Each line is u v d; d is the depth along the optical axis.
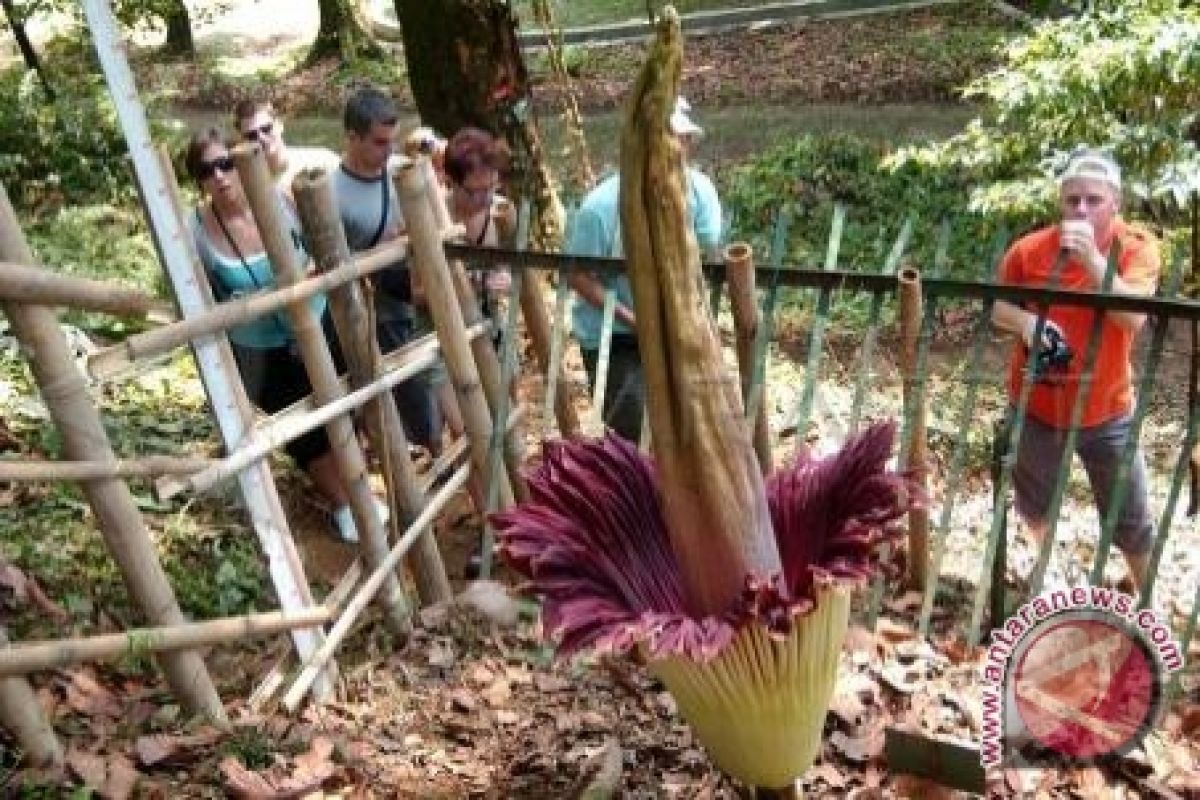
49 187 10.29
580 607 1.95
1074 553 5.62
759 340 4.38
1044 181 6.79
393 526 4.47
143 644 3.35
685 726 3.67
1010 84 6.87
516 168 7.96
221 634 3.56
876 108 14.41
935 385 7.74
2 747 3.27
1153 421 7.40
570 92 9.48
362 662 4.17
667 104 1.80
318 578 4.91
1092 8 7.13
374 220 4.74
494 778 3.49
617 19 19.28
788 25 17.66
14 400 5.55
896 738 3.39
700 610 2.00
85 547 4.53
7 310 3.12
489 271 4.92
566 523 2.07
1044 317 4.11
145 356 3.41
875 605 4.43
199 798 3.26
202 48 21.36
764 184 11.12
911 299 4.23
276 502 3.92
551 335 5.15
